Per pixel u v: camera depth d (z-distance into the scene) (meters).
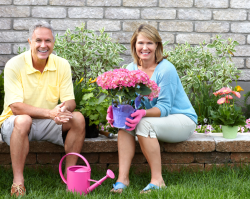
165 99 2.58
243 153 2.90
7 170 2.82
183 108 2.77
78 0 4.45
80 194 2.26
